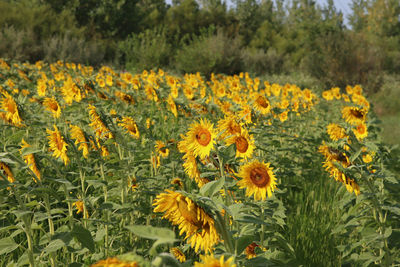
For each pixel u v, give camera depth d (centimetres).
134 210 303
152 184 366
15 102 370
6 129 464
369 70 2164
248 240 181
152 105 587
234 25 4503
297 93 847
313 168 595
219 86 892
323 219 407
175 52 2741
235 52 2434
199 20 4356
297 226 387
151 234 105
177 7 4338
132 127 368
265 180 235
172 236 105
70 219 229
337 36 2316
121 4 3831
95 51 2448
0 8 2545
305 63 2342
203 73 2288
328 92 981
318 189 509
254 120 387
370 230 268
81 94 483
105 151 340
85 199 251
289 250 232
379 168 293
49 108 426
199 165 270
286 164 479
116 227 312
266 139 489
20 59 1995
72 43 2289
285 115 568
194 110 507
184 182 364
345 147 292
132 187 341
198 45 2423
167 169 389
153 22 4162
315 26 3459
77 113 558
